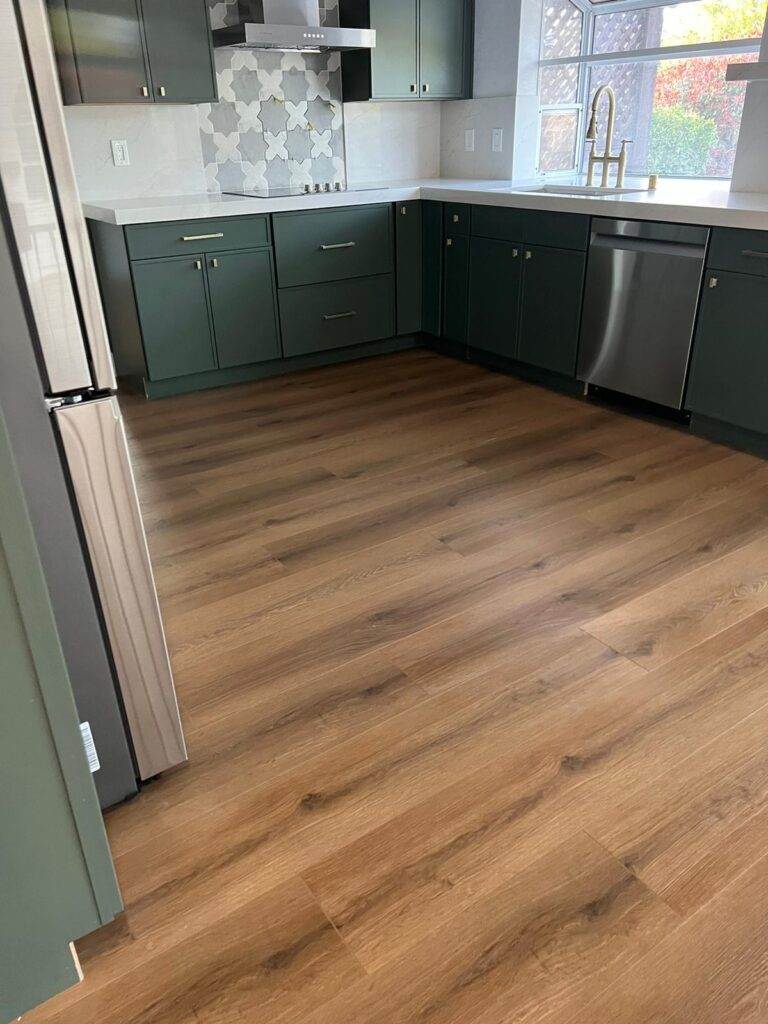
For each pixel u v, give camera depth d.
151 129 3.78
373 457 3.03
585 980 1.16
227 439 3.24
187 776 1.55
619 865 1.34
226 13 3.79
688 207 2.91
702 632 1.95
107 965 1.20
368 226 4.05
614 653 1.88
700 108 3.81
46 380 1.14
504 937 1.22
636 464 2.92
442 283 4.25
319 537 2.44
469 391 3.79
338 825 1.43
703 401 3.08
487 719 1.68
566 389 3.77
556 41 4.22
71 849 1.08
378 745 1.61
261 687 1.79
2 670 0.93
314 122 4.27
